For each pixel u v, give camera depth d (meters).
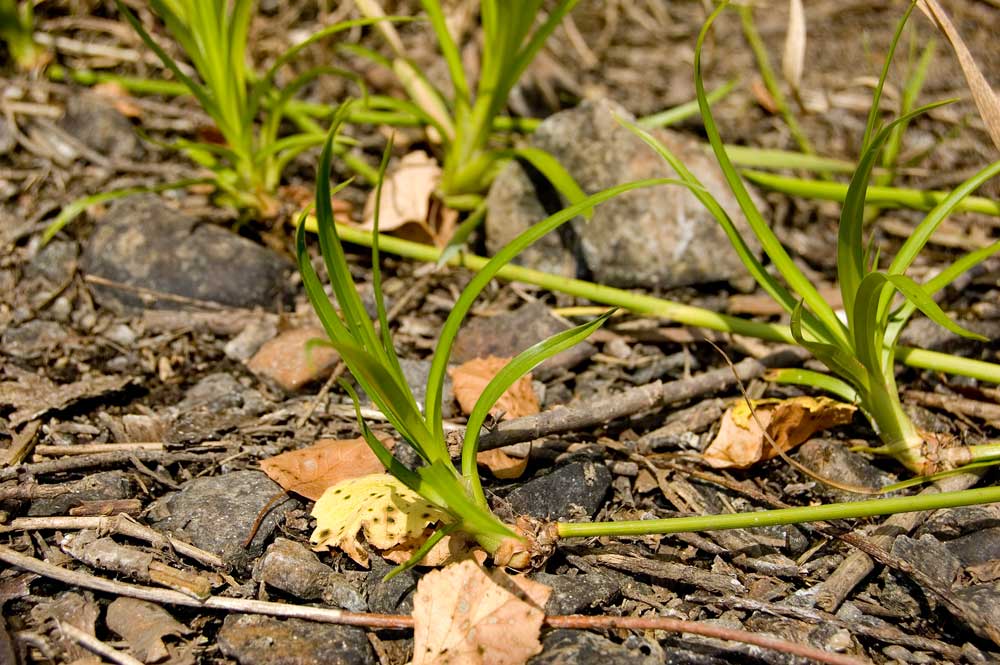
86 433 0.63
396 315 0.69
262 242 0.72
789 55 0.72
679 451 0.63
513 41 0.69
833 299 0.69
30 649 0.55
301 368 0.65
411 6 0.91
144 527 0.58
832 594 0.57
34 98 0.79
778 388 0.65
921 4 0.62
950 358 0.63
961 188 0.59
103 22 0.86
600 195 0.57
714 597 0.57
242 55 0.70
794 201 0.76
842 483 0.61
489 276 0.56
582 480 0.60
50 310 0.69
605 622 0.55
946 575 0.58
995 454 0.60
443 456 0.57
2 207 0.73
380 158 0.78
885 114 0.82
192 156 0.73
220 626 0.56
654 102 0.83
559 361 0.66
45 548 0.58
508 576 0.56
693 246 0.70
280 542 0.58
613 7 0.95
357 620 0.56
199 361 0.67
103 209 0.73
